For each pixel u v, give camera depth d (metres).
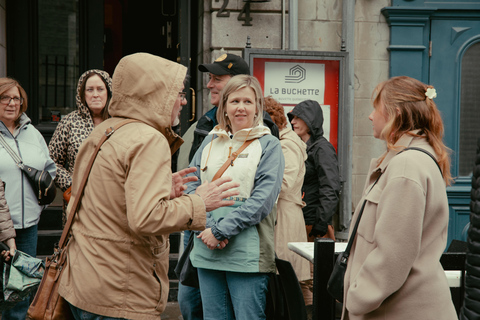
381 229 2.00
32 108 6.16
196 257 3.07
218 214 3.04
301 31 5.81
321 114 4.70
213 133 3.18
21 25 6.10
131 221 1.99
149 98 2.17
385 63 5.98
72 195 2.28
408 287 2.04
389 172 2.07
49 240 5.42
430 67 6.06
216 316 3.09
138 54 2.22
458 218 6.14
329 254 2.71
